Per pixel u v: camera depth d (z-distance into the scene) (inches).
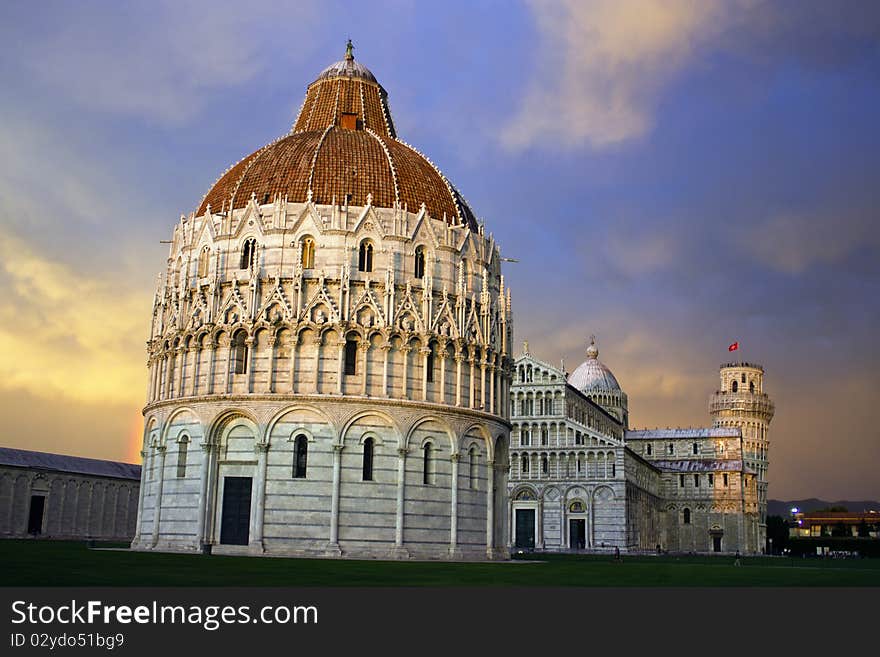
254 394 3430.1
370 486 3415.4
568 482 6550.2
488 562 3425.2
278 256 3580.2
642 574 2709.2
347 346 3503.9
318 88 4451.3
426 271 3683.6
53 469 6176.2
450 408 3585.1
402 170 3914.9
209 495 3452.3
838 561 5506.9
